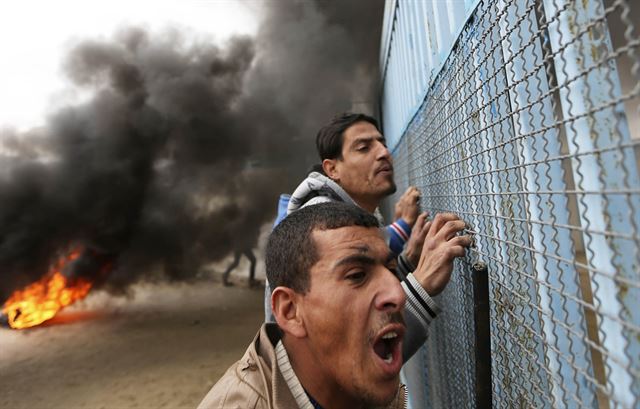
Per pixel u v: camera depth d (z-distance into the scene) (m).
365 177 1.72
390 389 0.81
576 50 0.66
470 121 1.15
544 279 0.84
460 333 1.38
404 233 1.87
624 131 0.57
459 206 1.31
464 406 1.35
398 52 3.39
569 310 0.76
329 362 0.83
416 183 2.33
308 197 1.57
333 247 0.82
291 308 0.88
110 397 4.81
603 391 0.56
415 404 3.06
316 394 0.90
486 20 1.00
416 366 2.89
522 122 0.89
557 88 0.59
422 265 1.23
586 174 0.65
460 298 1.38
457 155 1.30
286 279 0.88
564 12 0.70
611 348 0.61
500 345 1.03
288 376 0.88
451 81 1.35
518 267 0.88
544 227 0.83
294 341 0.92
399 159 3.56
